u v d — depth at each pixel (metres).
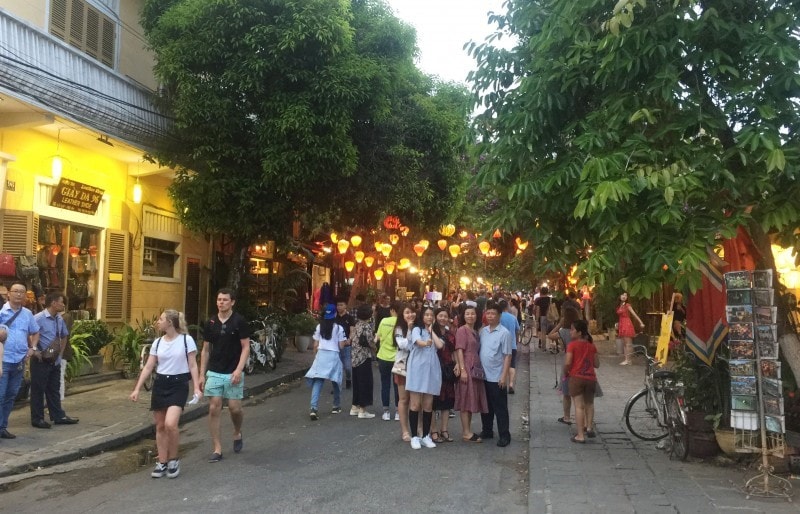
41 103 10.29
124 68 13.98
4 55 9.58
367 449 8.34
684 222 5.60
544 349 20.88
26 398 10.41
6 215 11.02
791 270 8.27
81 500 6.21
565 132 6.80
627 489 6.41
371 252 24.33
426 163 18.56
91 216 13.44
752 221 5.99
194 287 17.53
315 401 10.33
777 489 6.21
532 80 6.67
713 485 6.47
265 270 21.67
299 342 19.72
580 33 6.49
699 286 5.47
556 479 6.81
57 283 12.55
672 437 7.83
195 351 7.23
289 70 12.73
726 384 7.21
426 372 8.33
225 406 11.51
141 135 12.81
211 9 12.49
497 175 6.92
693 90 6.28
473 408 8.62
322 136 12.91
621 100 6.14
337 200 15.52
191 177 13.95
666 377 8.34
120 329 14.05
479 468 7.48
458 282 32.84
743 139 5.52
